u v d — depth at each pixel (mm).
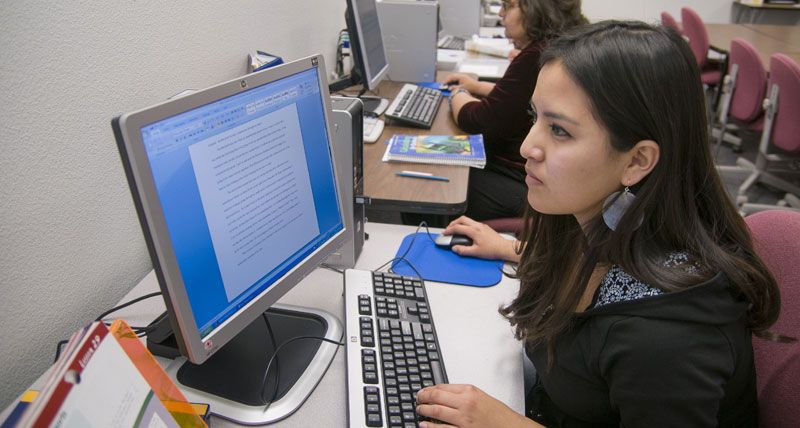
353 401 782
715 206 749
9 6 752
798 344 828
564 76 681
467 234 1227
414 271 1141
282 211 845
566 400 880
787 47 3561
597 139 682
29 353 861
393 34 2336
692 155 703
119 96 995
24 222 820
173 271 662
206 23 1270
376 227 1330
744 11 5078
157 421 600
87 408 491
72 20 864
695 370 665
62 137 873
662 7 5230
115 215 1019
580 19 1807
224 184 729
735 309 695
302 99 844
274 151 804
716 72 3803
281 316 970
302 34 1931
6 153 775
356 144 1062
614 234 737
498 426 738
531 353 933
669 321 686
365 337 888
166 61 1128
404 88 2170
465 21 3406
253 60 1437
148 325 941
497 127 1814
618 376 720
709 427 681
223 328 754
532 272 965
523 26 1798
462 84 2326
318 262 948
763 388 881
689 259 723
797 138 2578
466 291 1087
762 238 945
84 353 508
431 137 1711
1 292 796
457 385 778
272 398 792
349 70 2334
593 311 764
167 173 643
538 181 751
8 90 766
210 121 688
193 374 833
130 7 997
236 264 773
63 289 914
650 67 649
